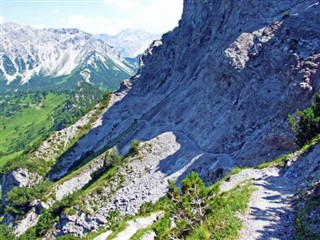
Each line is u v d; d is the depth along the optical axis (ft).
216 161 259.80
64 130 594.24
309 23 274.16
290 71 250.16
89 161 443.32
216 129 302.86
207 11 480.64
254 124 264.72
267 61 286.25
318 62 234.99
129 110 554.05
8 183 538.88
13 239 340.80
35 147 584.40
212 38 431.84
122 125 524.93
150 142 343.05
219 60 337.11
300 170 126.62
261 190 117.29
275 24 301.63
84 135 562.66
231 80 320.29
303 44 261.85
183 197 93.15
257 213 96.22
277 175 133.80
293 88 231.50
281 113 232.12
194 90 397.60
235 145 266.57
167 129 371.35
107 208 295.89
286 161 141.38
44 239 320.29
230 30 361.51
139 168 317.01
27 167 527.81
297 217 88.33
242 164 226.79
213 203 93.91
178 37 549.13
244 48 313.94
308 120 154.40
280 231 85.05
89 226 294.87
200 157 278.67
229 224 88.63
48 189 417.49
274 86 268.00
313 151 131.23
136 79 606.96
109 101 607.78
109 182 319.47
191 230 89.97
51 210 336.70
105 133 542.16
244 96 293.84
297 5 308.19
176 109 395.75
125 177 314.76
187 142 320.29
